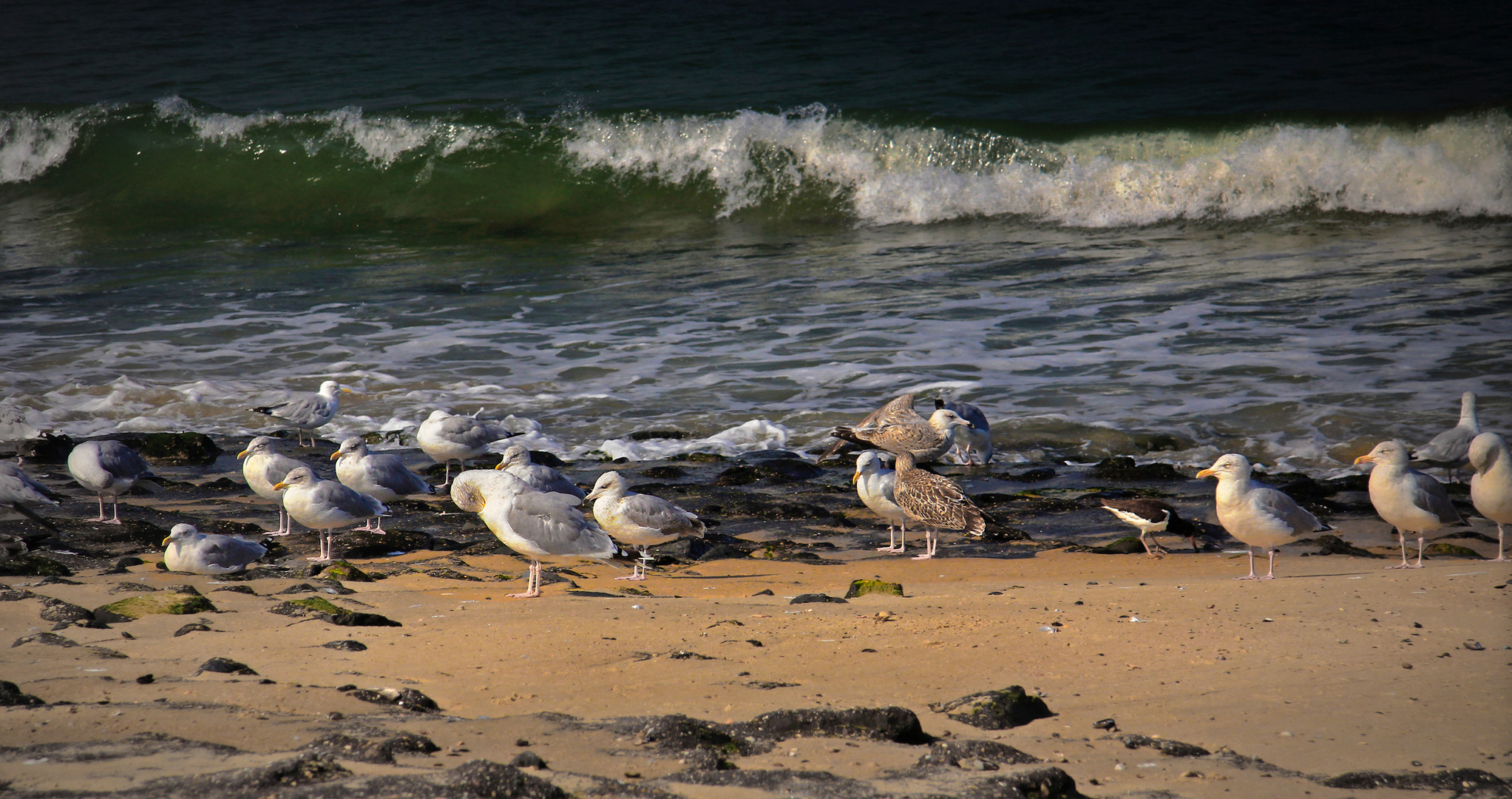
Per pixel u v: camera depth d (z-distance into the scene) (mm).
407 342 21594
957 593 9359
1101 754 5129
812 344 20609
